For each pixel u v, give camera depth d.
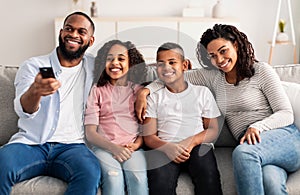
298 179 1.97
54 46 4.74
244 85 2.16
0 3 4.64
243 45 2.14
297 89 2.25
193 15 4.48
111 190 1.84
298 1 4.63
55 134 2.04
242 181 1.87
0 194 1.82
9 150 1.92
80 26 2.07
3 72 2.27
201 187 1.90
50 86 1.80
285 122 2.09
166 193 1.87
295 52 4.45
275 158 1.98
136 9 4.70
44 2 4.65
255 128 2.05
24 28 4.70
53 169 1.95
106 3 4.68
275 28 4.34
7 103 2.21
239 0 4.66
